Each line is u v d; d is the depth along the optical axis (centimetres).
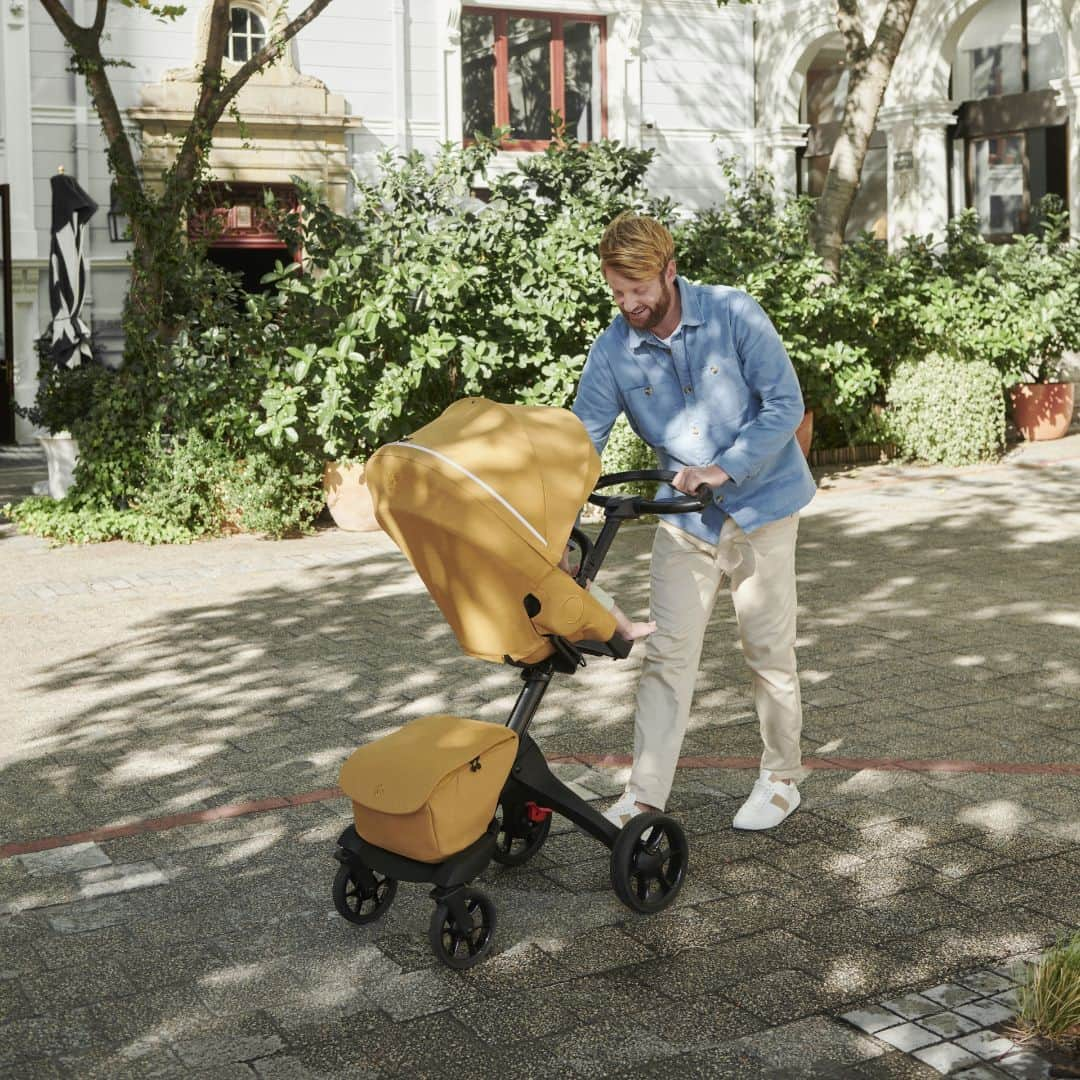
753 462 379
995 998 318
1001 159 1970
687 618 397
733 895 382
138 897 390
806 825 431
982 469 1242
